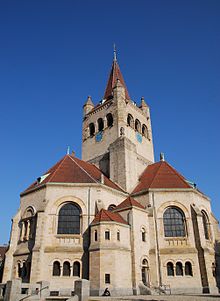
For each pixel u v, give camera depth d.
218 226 50.94
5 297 29.73
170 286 40.78
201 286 40.75
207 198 52.84
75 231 42.41
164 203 47.38
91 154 65.75
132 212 42.88
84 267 39.28
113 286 35.22
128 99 72.06
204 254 42.16
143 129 70.56
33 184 51.91
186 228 45.44
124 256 38.66
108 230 39.06
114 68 79.19
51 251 39.59
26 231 44.25
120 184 53.59
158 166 58.66
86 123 71.44
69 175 47.91
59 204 43.69
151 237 44.53
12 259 43.12
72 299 26.98
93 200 44.56
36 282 34.69
